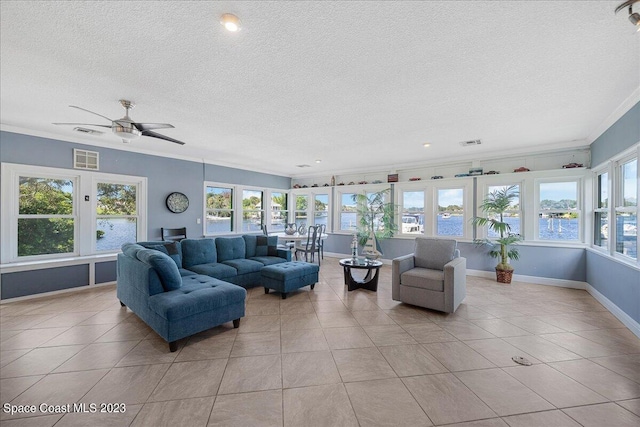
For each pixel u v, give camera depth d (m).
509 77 2.41
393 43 1.94
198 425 1.62
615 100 2.89
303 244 6.74
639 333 2.75
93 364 2.25
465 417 1.69
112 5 1.59
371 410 1.75
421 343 2.64
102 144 4.68
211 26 1.77
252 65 2.23
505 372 2.17
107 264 4.61
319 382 2.03
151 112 3.24
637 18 1.54
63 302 3.75
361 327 3.00
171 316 2.43
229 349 2.51
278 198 8.15
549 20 1.70
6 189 3.84
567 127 3.78
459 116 3.34
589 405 1.80
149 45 1.98
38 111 3.26
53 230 4.29
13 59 2.15
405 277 3.62
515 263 5.11
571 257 4.60
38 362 2.27
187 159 5.91
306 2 1.56
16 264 3.79
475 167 5.55
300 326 3.03
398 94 2.74
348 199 7.55
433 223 6.07
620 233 3.45
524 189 5.03
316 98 2.84
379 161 6.31
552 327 3.01
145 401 1.82
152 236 5.34
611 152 3.48
